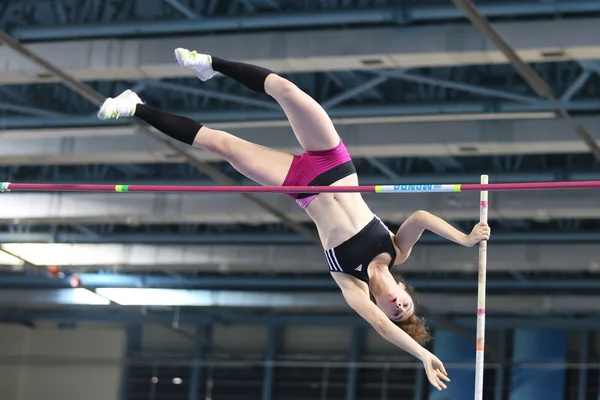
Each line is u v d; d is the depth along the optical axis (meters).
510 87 9.26
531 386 15.87
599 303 14.62
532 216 11.41
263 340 17.53
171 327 17.45
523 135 9.84
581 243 12.77
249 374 17.31
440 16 8.11
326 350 17.14
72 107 10.36
